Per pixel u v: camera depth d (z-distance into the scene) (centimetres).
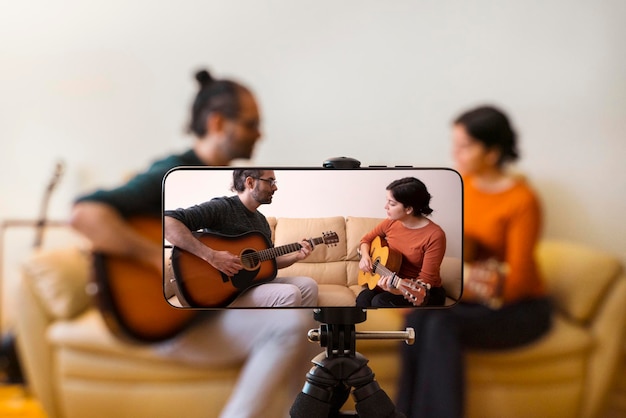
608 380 181
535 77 192
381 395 92
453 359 174
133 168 196
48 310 178
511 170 192
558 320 182
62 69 196
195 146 195
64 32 195
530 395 179
